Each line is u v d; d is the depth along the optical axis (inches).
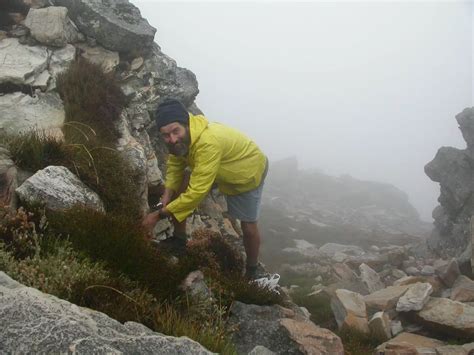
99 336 55.8
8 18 156.3
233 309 105.1
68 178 101.5
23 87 136.6
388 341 180.7
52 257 74.5
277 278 126.7
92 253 84.6
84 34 169.2
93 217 90.4
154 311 78.3
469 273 325.4
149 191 151.9
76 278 72.2
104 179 116.4
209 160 95.7
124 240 88.6
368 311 220.4
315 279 347.3
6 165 99.7
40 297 58.7
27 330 52.3
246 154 106.0
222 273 122.6
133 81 171.0
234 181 107.7
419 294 212.4
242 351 96.9
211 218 171.9
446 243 460.1
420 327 200.7
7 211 85.0
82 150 118.6
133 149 140.4
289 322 104.4
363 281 292.7
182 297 91.4
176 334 74.4
